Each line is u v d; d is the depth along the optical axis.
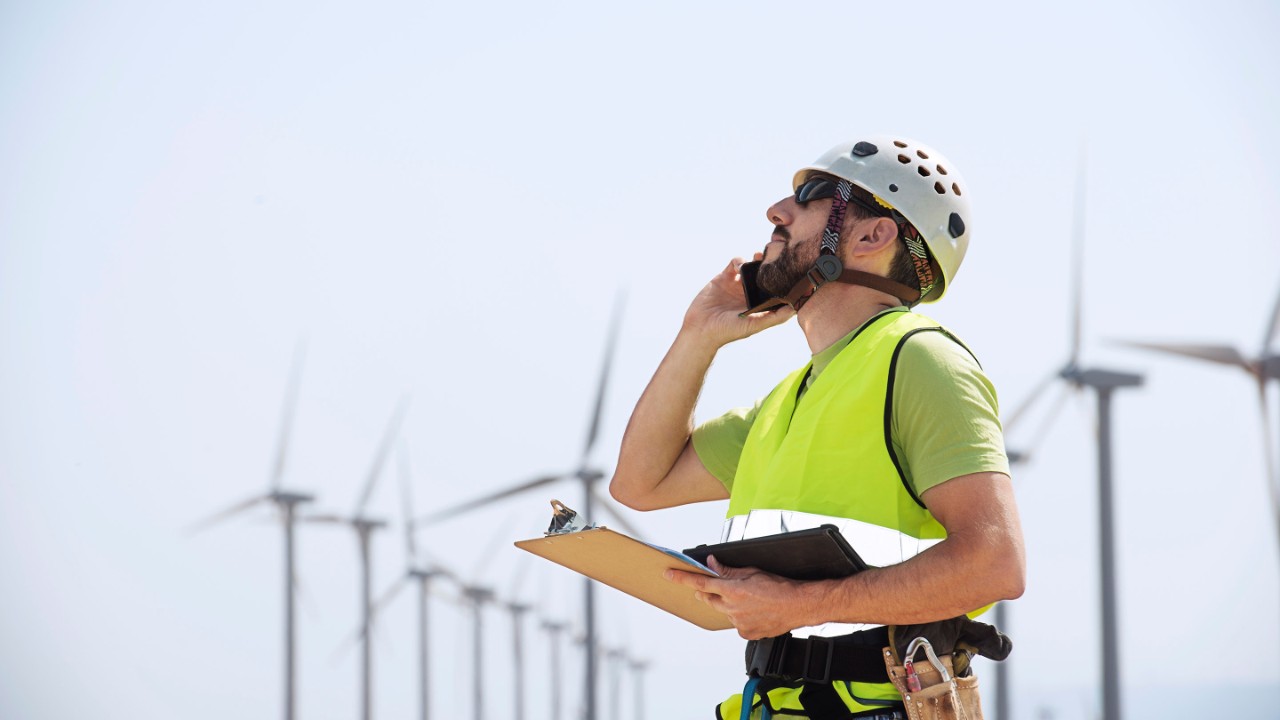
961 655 6.39
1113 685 59.19
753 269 7.87
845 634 6.37
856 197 7.10
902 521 6.30
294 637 76.38
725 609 6.24
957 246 7.16
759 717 6.48
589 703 67.56
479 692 104.31
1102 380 58.25
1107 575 58.97
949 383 6.20
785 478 6.52
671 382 8.35
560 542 6.46
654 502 8.52
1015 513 6.01
